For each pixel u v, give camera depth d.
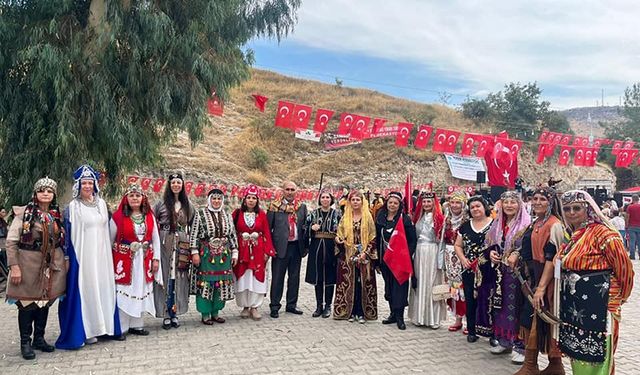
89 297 5.66
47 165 8.97
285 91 34.84
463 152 13.48
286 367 5.07
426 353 5.62
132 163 10.18
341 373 4.93
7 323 6.64
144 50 8.79
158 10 8.81
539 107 37.97
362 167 26.09
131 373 4.86
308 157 26.30
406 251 6.55
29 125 8.77
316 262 7.24
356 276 7.00
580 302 4.08
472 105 38.06
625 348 5.91
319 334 6.33
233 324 6.81
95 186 5.78
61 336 5.58
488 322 5.72
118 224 6.00
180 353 5.49
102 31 8.40
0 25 8.11
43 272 5.25
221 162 21.67
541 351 4.72
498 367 5.19
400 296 6.63
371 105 34.69
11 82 8.88
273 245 7.23
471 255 5.87
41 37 8.30
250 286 6.93
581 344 4.07
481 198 5.89
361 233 6.87
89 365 5.07
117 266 5.97
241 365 5.12
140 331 6.20
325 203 7.32
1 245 8.22
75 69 8.77
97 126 9.05
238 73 10.24
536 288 4.69
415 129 29.17
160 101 9.02
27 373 4.83
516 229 5.27
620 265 3.95
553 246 4.54
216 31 9.87
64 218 5.66
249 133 26.66
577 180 32.34
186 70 9.51
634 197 15.20
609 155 38.47
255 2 10.74
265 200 17.78
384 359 5.38
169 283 6.44
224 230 6.66
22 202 8.88
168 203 6.50
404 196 7.23
